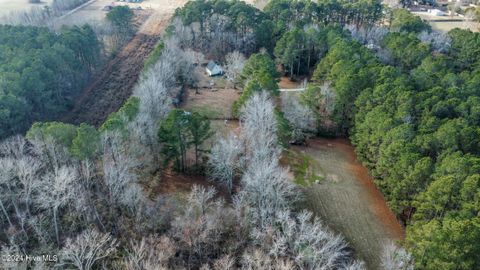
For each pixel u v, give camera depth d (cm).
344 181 6103
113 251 4322
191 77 9269
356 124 6384
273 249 3934
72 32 9575
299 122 6850
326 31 9712
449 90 6266
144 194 5425
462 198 4034
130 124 5484
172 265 4172
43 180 4794
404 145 4956
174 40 9456
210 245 4459
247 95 6606
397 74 7006
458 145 5069
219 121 7719
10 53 8056
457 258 3547
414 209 5053
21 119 6688
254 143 5588
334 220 5294
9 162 4797
